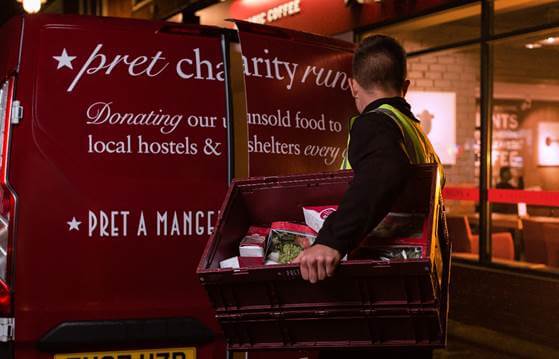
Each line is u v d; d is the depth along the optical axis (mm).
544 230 8195
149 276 3975
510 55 9266
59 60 3957
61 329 3859
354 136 2826
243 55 4242
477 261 8492
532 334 7543
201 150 4098
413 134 3053
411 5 9125
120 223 3951
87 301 3898
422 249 2826
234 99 4219
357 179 2711
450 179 9594
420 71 9664
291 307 2824
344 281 2734
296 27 11406
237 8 13047
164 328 3967
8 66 4000
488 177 8750
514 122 10078
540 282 7469
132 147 3994
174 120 4070
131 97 4020
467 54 9242
